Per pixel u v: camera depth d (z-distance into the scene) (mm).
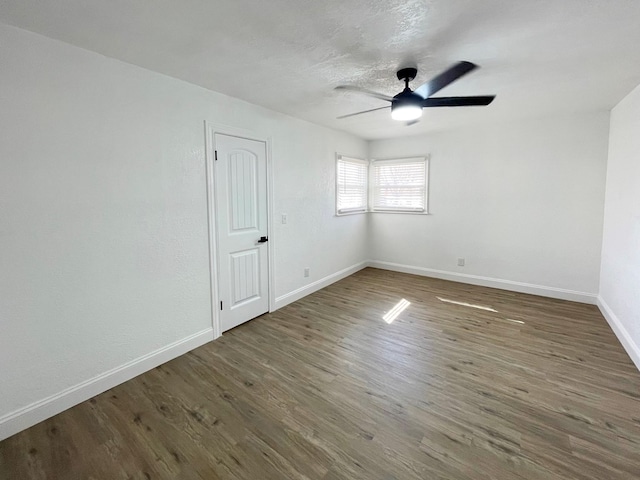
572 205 3822
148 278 2459
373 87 2725
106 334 2238
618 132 3193
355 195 5137
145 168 2375
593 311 3570
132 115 2271
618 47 2000
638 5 1555
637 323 2490
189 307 2773
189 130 2646
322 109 3410
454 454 1658
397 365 2514
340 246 4871
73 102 1979
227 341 2951
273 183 3549
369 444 1734
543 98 3061
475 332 3078
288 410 2012
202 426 1882
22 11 1592
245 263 3301
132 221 2328
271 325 3289
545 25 1740
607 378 2301
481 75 2467
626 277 2793
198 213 2777
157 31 1803
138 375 2424
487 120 3996
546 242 4027
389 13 1625
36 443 1769
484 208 4430
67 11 1596
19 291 1838
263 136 3357
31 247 1867
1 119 1721
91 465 1623
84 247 2088
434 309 3678
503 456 1640
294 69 2344
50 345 1975
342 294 4246
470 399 2092
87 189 2076
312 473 1562
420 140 4867
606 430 1804
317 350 2770
